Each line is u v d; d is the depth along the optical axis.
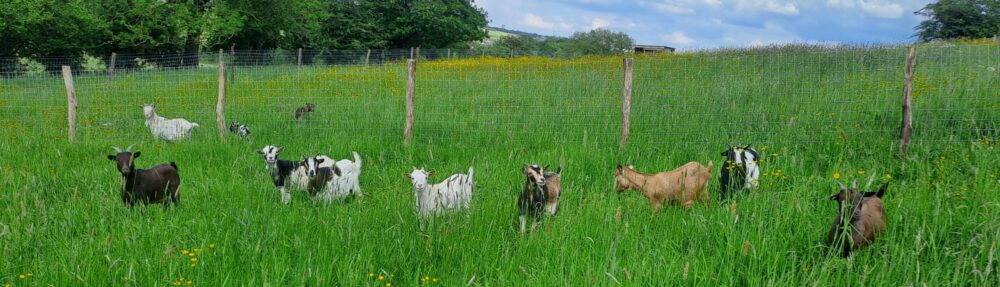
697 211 6.19
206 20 38.84
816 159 8.46
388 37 53.94
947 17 45.03
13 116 15.27
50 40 32.94
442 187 7.00
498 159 9.22
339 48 53.03
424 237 5.80
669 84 15.12
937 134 9.10
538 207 6.49
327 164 8.51
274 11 43.78
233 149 10.70
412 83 10.95
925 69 13.77
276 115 14.62
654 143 9.95
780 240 5.35
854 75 13.33
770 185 6.88
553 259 5.21
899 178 7.77
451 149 10.42
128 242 5.54
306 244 5.56
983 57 14.12
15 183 8.15
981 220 5.45
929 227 5.27
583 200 6.98
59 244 5.82
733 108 10.62
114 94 18.12
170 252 5.20
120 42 36.66
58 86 19.31
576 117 11.94
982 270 4.61
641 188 6.73
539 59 25.36
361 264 5.02
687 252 5.41
